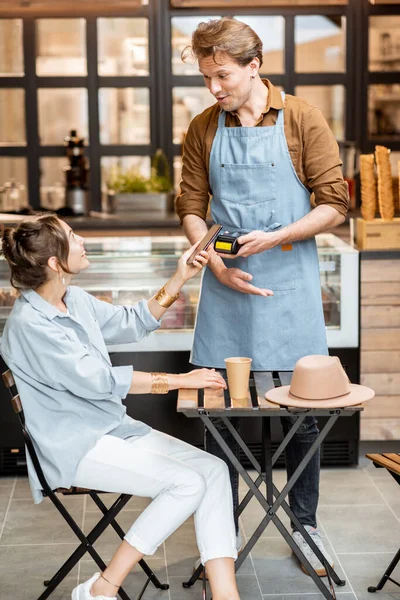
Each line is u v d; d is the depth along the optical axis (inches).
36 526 161.0
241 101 133.6
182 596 136.4
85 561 147.0
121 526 161.0
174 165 281.3
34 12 269.3
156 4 270.7
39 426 121.8
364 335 187.0
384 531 158.4
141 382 125.0
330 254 182.4
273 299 141.7
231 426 125.6
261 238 133.3
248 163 138.0
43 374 120.2
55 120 278.4
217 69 130.3
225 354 144.9
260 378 134.3
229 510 125.0
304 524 145.1
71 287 132.2
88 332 128.2
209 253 138.3
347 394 121.4
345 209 139.1
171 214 264.4
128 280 177.2
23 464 186.4
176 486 120.1
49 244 119.6
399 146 278.4
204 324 146.5
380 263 183.9
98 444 122.4
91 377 119.7
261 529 128.8
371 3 268.5
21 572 143.6
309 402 118.6
